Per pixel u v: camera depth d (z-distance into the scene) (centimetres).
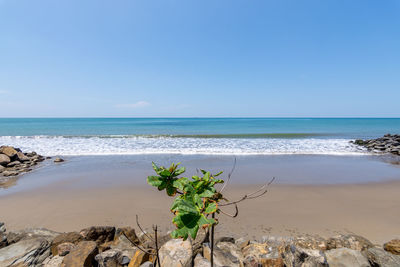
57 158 1189
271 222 526
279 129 3856
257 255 340
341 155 1391
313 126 4697
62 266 286
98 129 3766
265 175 935
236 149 1573
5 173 918
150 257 319
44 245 347
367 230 493
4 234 398
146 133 3102
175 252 293
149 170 1002
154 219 543
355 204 633
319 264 296
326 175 936
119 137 2370
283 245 382
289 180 862
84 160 1220
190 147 1664
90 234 395
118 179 866
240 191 743
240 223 520
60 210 589
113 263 313
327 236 468
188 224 100
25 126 4550
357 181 849
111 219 543
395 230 492
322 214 567
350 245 380
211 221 99
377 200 664
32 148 1593
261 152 1469
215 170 1022
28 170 997
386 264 296
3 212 578
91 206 614
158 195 695
